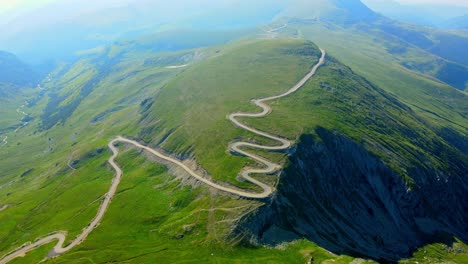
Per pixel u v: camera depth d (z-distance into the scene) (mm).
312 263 121125
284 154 176125
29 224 196375
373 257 144500
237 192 157125
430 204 187500
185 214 158375
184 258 131625
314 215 154500
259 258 126375
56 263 145250
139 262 134125
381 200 180875
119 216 174000
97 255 145375
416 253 159625
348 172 184125
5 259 162750
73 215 187750
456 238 175250
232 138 197500
